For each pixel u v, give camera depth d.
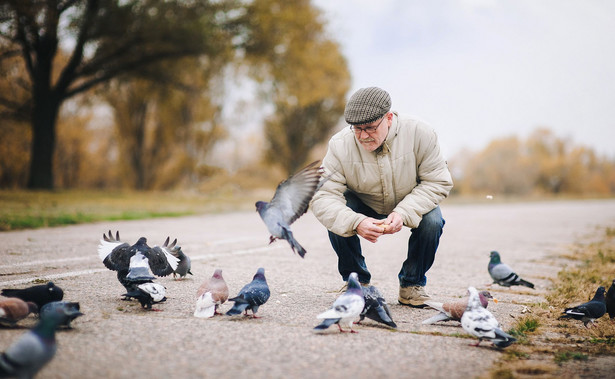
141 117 39.88
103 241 4.97
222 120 41.22
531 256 10.16
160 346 3.70
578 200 56.81
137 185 41.03
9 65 26.84
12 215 12.67
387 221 4.95
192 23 24.56
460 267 8.56
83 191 27.23
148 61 26.50
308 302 5.35
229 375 3.20
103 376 3.11
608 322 5.20
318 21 32.22
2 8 20.97
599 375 3.44
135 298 5.06
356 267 5.45
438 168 5.21
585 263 9.11
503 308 5.58
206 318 4.55
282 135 44.03
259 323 4.45
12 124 35.28
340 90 40.50
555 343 4.29
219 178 40.19
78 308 4.02
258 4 26.86
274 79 29.81
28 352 2.87
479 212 26.69
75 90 26.94
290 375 3.25
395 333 4.33
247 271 7.11
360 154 5.18
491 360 3.71
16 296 4.25
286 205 3.60
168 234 11.24
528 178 86.06
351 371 3.36
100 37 24.88
